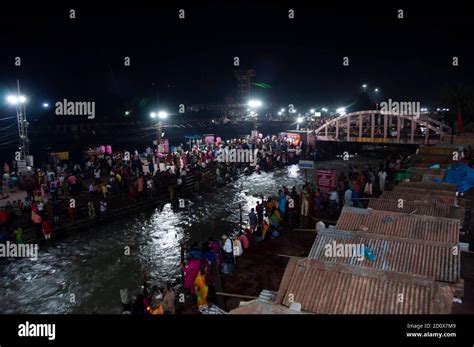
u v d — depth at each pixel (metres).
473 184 14.61
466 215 11.92
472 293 7.76
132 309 10.72
